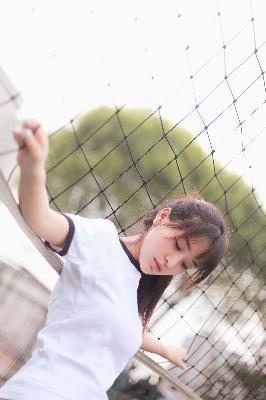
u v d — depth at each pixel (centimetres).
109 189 571
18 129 106
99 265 144
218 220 158
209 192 573
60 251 143
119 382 270
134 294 151
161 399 272
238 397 362
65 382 137
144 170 584
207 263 159
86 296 143
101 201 553
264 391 367
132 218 550
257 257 473
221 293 442
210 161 586
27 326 239
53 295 150
